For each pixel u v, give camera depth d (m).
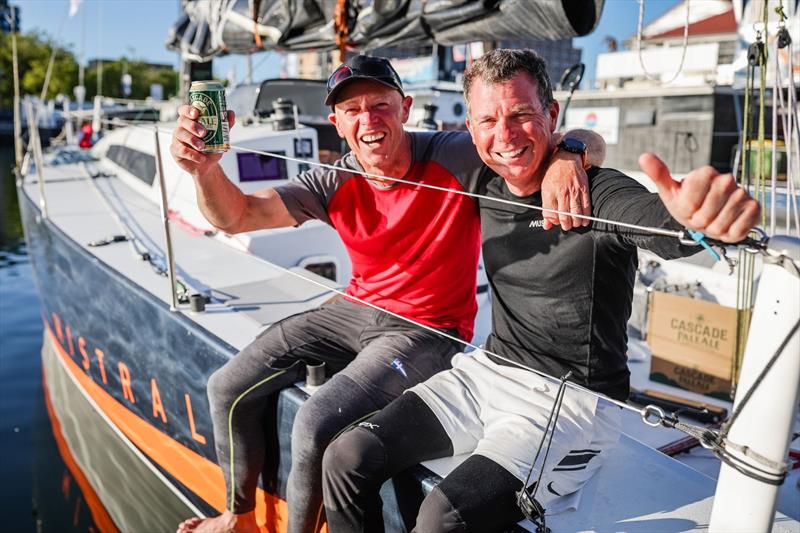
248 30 3.47
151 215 3.92
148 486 3.25
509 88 1.51
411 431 1.58
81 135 7.03
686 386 2.71
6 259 8.66
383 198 1.92
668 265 3.20
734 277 2.96
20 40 37.03
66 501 3.57
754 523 1.13
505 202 1.54
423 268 1.92
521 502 1.40
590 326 1.56
